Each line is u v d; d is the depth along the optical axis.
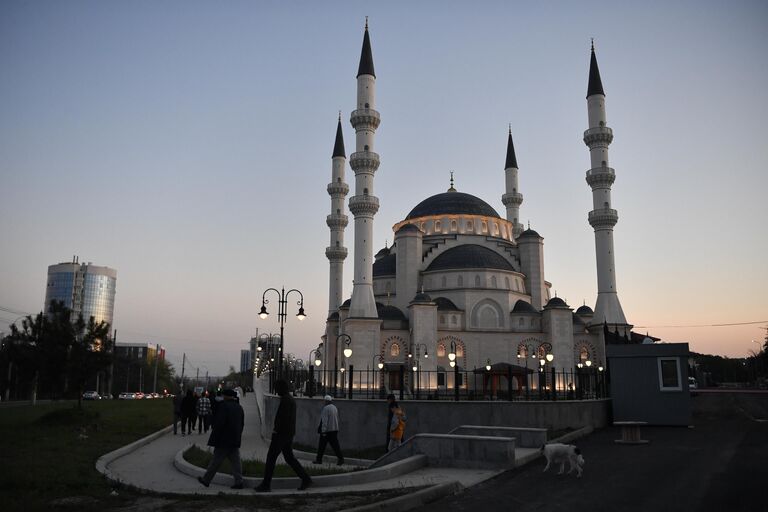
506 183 113.88
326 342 94.44
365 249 81.56
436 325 82.31
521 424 27.69
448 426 27.70
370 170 83.19
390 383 79.56
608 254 90.38
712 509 12.66
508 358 85.06
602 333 88.44
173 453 25.50
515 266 96.44
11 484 15.88
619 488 15.04
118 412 48.59
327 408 21.78
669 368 31.16
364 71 85.94
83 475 17.62
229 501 14.27
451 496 14.66
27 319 47.25
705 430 28.41
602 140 92.00
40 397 95.56
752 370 146.75
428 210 103.00
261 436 38.78
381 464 20.38
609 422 32.72
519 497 14.35
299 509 13.30
